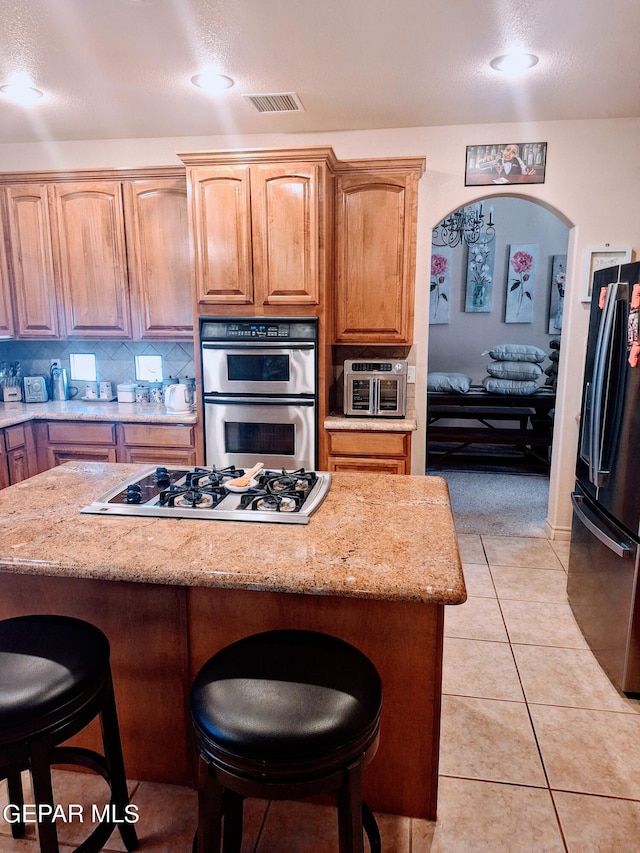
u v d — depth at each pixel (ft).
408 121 11.35
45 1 6.97
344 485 6.58
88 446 12.12
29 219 12.30
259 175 10.71
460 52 8.37
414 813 5.57
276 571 4.26
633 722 7.00
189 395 12.12
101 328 12.51
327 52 8.38
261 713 3.68
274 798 3.59
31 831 5.47
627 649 7.36
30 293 12.58
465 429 19.36
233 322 11.23
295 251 10.82
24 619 4.93
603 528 8.09
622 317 7.66
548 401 18.69
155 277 12.09
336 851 5.22
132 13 7.27
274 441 11.39
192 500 5.71
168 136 12.37
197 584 4.27
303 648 4.37
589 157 11.35
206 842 3.92
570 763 6.34
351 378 11.32
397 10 7.20
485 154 11.59
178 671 5.60
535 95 9.98
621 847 5.31
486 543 12.65
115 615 5.59
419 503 5.91
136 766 5.92
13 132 12.08
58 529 5.14
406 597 4.04
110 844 5.32
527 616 9.52
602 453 8.14
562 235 20.63
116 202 11.94
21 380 13.60
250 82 9.43
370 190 11.13
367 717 3.78
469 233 20.83
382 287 11.41
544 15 7.30
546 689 7.64
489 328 21.66
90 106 10.52
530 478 18.10
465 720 7.03
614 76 9.17
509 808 5.73
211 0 6.96
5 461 11.24
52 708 4.01
